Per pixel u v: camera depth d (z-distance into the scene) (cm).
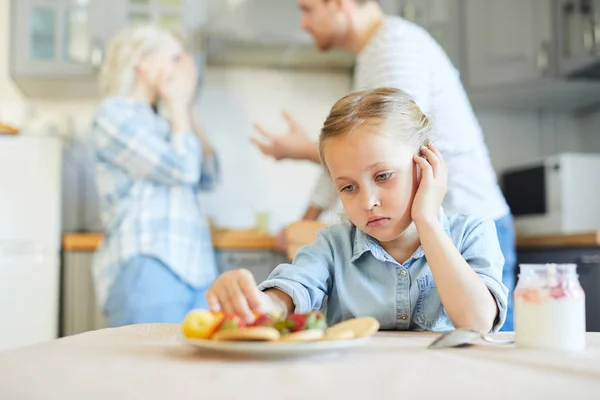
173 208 220
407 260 105
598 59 270
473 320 89
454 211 147
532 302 72
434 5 307
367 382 52
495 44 305
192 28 296
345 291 109
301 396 47
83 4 295
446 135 148
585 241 243
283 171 329
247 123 330
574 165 285
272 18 294
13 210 264
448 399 46
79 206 316
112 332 91
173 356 67
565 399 46
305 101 334
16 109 295
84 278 273
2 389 51
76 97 321
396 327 106
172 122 229
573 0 287
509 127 345
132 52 229
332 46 179
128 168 218
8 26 318
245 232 291
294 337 65
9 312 261
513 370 57
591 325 240
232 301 78
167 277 214
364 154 92
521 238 276
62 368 60
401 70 145
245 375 55
